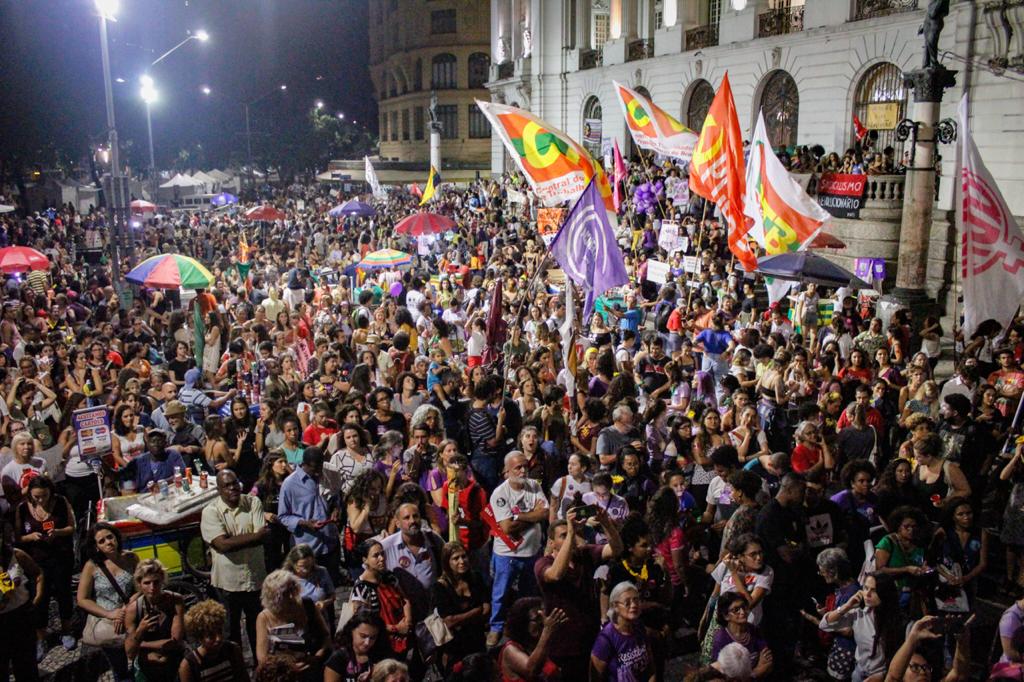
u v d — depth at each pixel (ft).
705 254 65.72
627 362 39.42
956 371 36.04
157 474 28.76
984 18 69.51
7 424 31.50
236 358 42.93
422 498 23.86
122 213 79.20
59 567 25.58
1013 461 26.58
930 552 22.56
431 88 261.24
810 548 24.12
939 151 70.79
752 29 100.89
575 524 20.24
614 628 19.07
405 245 100.83
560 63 150.71
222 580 24.17
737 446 30.32
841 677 21.95
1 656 22.12
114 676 21.67
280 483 26.96
